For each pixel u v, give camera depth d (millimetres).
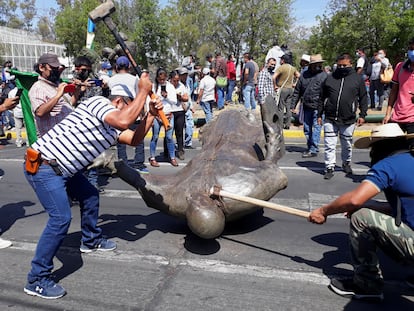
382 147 3320
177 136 9359
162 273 4098
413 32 31297
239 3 39344
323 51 37750
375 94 15719
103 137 3684
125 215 5812
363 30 33562
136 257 4457
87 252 4594
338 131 7543
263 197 4438
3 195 7121
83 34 36281
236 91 22312
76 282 3959
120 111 3506
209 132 5703
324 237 4898
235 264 4242
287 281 3891
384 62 14750
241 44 41469
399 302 3541
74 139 3623
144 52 34906
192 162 4953
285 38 40625
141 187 4543
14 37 47750
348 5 34625
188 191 4379
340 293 3631
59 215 3635
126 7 36250
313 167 8422
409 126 6285
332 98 7277
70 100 5508
